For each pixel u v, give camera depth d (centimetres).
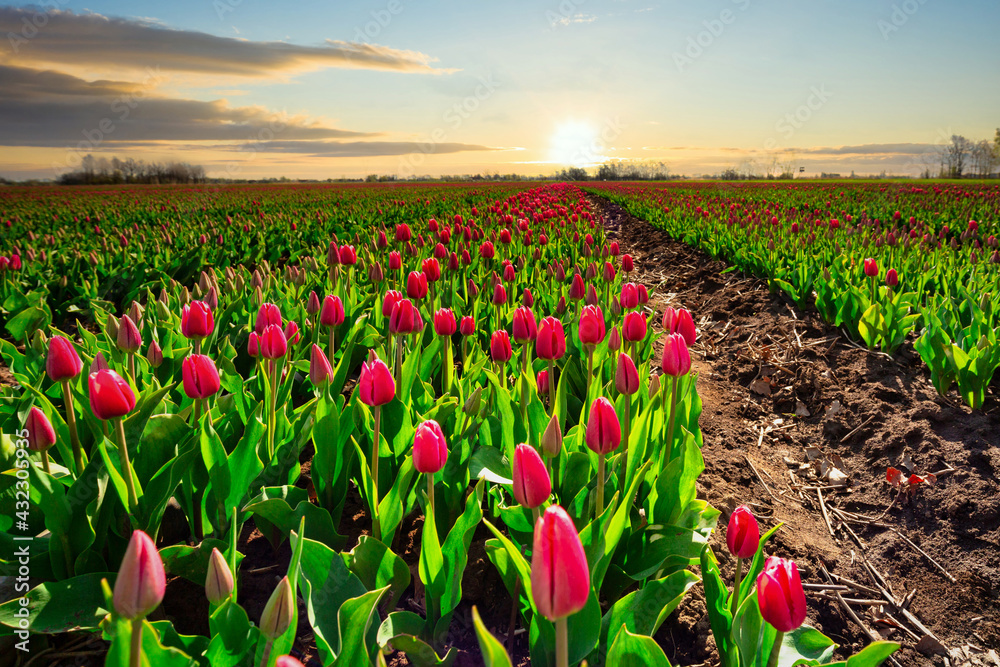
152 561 131
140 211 2397
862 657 175
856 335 635
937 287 660
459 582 235
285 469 310
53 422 302
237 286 604
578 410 410
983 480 380
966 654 283
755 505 401
